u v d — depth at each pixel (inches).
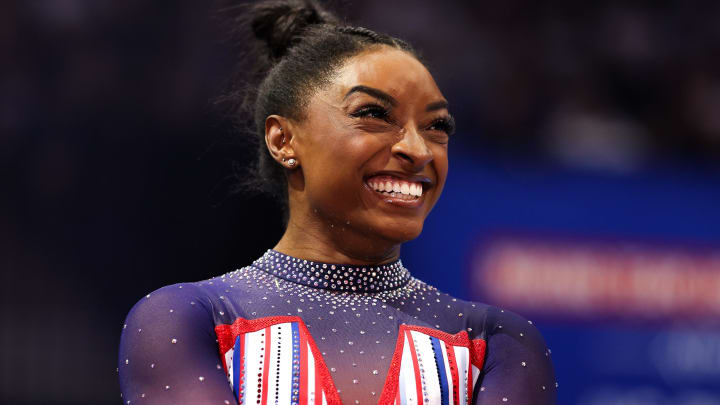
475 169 462.6
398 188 192.5
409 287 203.8
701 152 592.7
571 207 465.7
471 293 455.8
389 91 192.1
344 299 194.7
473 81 578.9
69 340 526.9
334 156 191.3
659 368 466.0
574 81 594.6
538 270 460.8
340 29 213.5
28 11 545.6
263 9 230.7
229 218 507.8
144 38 543.8
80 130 537.0
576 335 462.6
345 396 178.7
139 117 537.3
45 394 525.3
